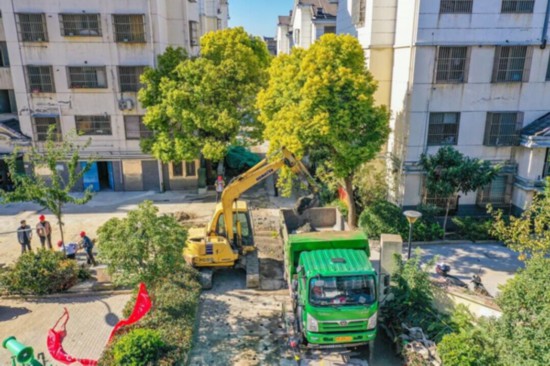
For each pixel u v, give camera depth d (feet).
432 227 68.74
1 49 94.68
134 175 97.40
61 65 89.61
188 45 101.45
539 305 34.24
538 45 69.00
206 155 83.66
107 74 90.53
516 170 73.92
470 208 75.87
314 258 44.80
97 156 93.15
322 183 80.69
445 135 72.64
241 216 62.54
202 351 46.47
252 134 88.07
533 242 47.11
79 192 97.35
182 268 56.80
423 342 42.57
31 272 55.98
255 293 57.77
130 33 88.94
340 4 100.27
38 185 62.23
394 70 77.46
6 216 83.51
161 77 85.71
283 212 69.62
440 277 54.60
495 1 67.21
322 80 59.82
